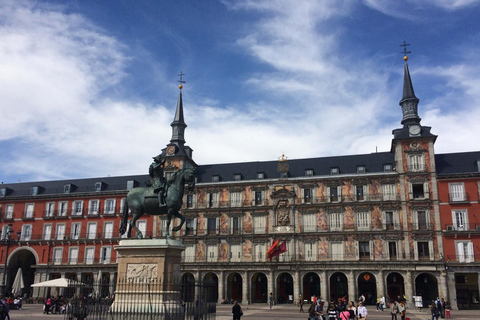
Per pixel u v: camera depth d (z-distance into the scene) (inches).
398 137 2628.0
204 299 798.5
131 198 867.4
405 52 2910.9
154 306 748.0
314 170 2851.9
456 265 2370.8
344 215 2642.7
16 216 3181.6
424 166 2566.4
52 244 3051.2
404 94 2810.0
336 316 919.7
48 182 3395.7
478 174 2465.6
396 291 2581.2
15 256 3147.1
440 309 1611.7
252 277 2699.3
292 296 2669.8
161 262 784.9
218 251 2787.9
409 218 2519.7
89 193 3090.6
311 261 2586.1
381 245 2534.5
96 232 3016.7
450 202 2480.3
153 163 868.6
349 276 2524.6
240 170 3029.0
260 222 2780.5
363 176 2652.6
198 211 2878.9
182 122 3196.4
